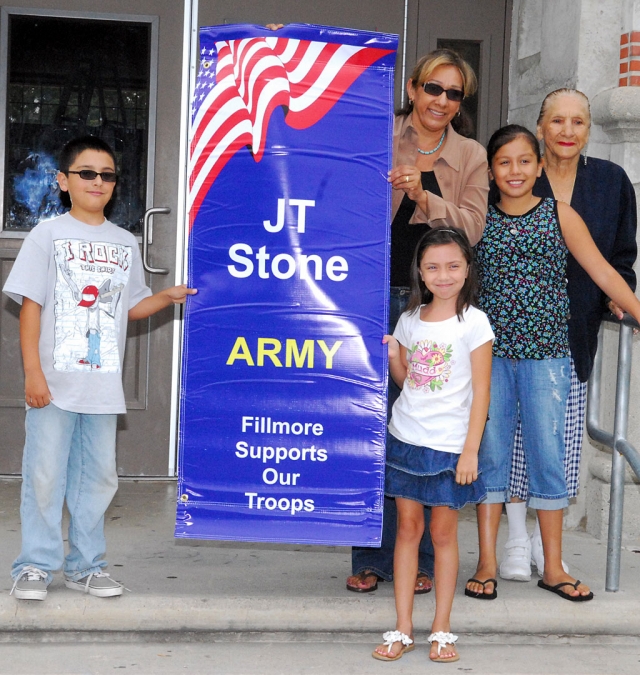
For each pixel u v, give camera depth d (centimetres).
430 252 301
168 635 319
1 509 435
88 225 315
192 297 300
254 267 297
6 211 487
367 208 296
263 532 301
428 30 495
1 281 486
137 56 488
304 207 296
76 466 322
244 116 295
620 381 341
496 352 335
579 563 383
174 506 453
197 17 487
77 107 488
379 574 337
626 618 329
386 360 298
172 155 491
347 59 294
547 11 459
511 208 336
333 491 300
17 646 310
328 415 299
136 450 498
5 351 487
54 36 484
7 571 345
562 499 338
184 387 300
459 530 427
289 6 489
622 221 369
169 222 493
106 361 313
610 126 420
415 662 303
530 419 336
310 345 298
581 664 308
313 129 294
